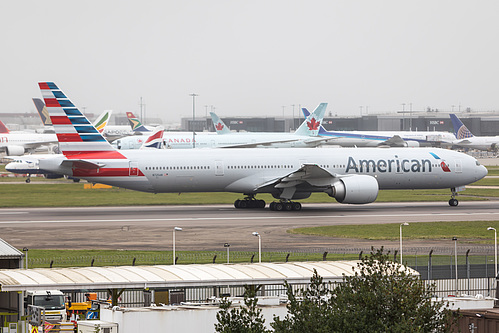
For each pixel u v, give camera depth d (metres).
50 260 171.75
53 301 134.12
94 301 133.62
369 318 84.75
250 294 93.56
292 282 110.19
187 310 101.94
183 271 111.81
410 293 85.62
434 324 85.19
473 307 114.94
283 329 87.12
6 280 103.12
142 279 106.12
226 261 169.62
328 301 90.25
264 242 199.88
